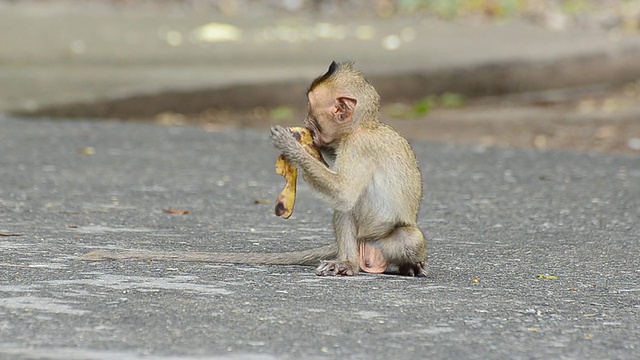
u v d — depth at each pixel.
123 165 15.15
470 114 22.02
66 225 10.88
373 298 7.95
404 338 6.89
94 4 31.14
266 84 21.91
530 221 11.72
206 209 12.13
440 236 10.80
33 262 8.94
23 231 10.47
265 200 12.85
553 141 19.03
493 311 7.65
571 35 27.80
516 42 26.39
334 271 8.78
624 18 31.70
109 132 18.36
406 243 8.87
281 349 6.60
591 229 11.30
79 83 21.53
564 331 7.16
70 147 16.61
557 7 33.22
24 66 22.73
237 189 13.57
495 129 20.28
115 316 7.26
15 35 25.44
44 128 18.52
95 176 14.17
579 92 24.44
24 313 7.30
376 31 28.42
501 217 11.94
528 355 6.61
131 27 27.31
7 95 20.58
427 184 14.16
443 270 9.12
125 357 6.39
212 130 19.14
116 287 8.08
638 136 19.28
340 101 8.98
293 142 8.78
